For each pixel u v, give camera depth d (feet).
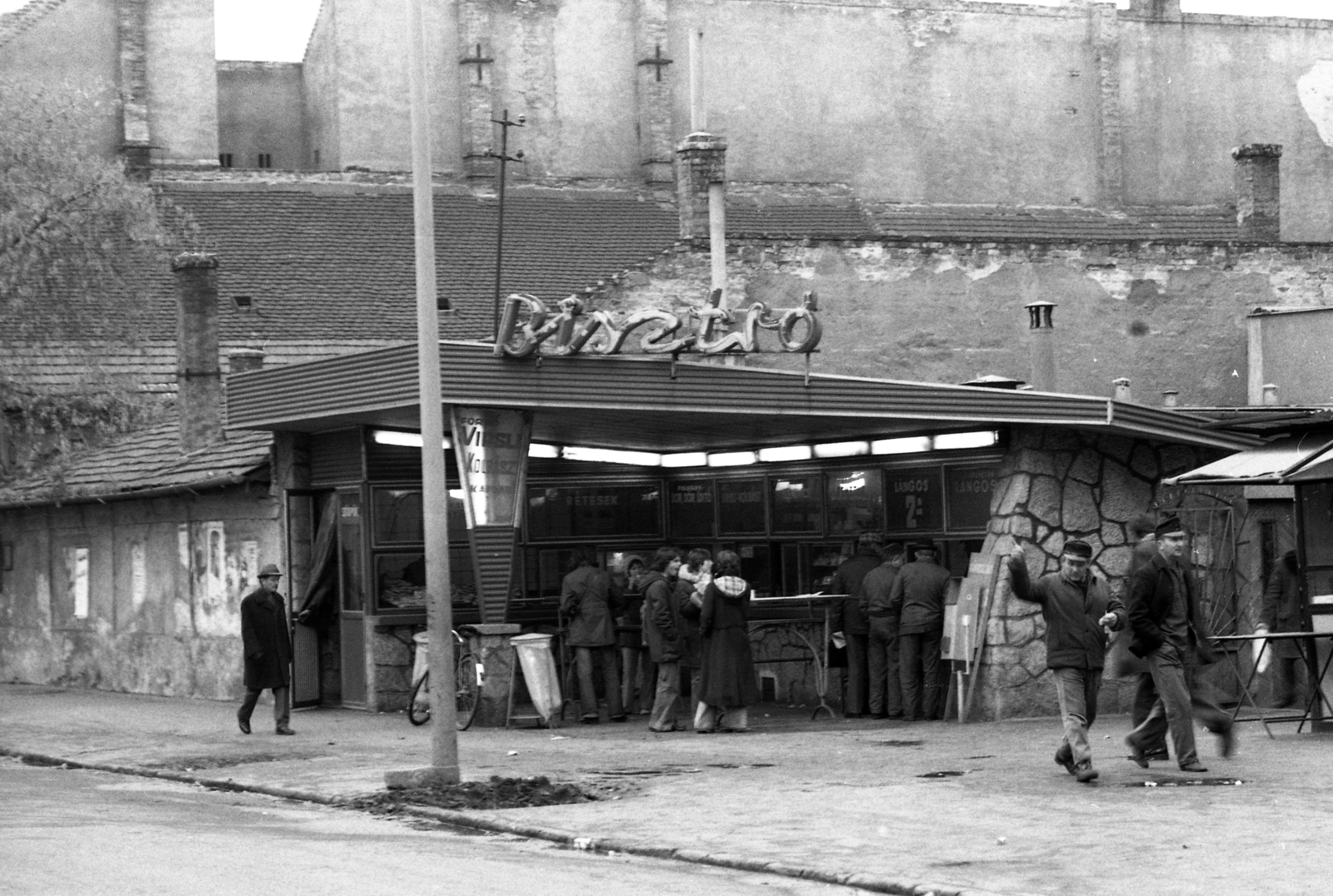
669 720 68.13
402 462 77.61
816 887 36.91
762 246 120.88
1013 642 69.36
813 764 56.18
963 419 68.18
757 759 57.98
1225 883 34.78
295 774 57.21
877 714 71.56
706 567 69.36
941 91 194.80
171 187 163.02
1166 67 202.28
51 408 117.50
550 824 45.27
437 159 180.96
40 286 122.93
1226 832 40.22
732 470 81.92
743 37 189.16
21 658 110.63
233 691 87.35
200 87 174.40
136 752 65.57
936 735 64.03
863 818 44.45
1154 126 201.98
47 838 42.50
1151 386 128.26
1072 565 49.11
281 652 71.00
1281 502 75.51
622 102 187.11
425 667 72.23
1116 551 71.67
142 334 127.24
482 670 69.67
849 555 76.95
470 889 35.53
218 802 52.11
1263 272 131.03
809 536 78.64
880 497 75.61
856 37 192.44
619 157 186.60
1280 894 33.60
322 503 81.35
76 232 119.14
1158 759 53.42
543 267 153.79
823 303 121.60
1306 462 59.88
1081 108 199.52
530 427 68.69
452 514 78.28
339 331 135.85
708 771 54.85
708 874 38.52
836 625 75.05
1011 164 196.85
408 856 40.09
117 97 171.32
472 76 180.24
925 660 70.23
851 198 188.96
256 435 90.79
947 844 40.34
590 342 66.49
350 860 39.22
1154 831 40.73
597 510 83.30
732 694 66.74
